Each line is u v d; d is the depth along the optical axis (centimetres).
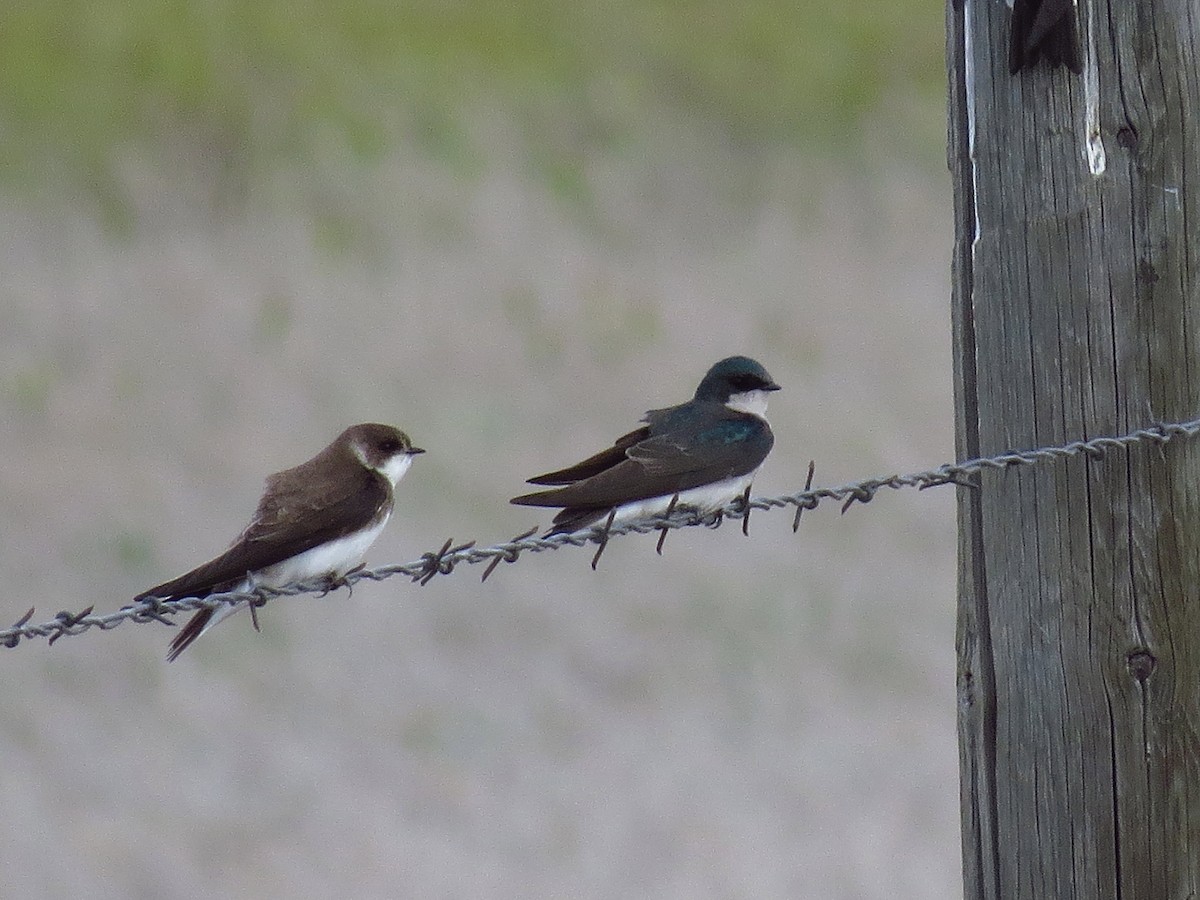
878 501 1789
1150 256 577
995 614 596
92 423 1830
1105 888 578
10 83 2539
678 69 2891
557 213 2438
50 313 2048
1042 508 586
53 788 1241
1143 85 578
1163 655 574
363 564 724
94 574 1540
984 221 600
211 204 2389
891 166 2684
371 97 2662
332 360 2014
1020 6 582
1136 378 578
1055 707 584
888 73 2956
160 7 2802
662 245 2395
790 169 2647
